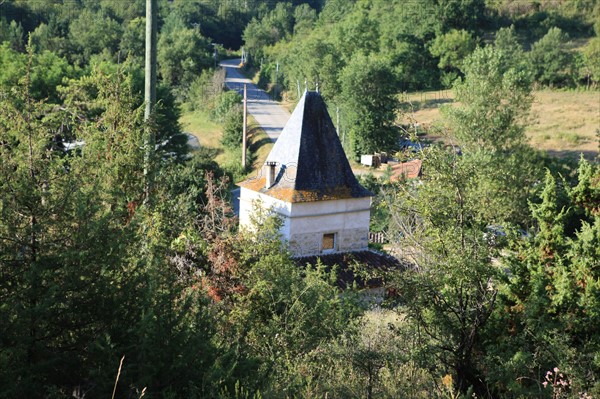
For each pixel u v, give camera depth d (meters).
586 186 12.02
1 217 6.81
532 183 39.00
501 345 9.58
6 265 6.73
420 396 8.62
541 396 8.38
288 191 27.03
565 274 9.66
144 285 7.14
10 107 7.87
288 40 133.38
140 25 104.88
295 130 27.81
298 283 12.33
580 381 8.38
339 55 93.38
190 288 9.82
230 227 15.80
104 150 12.55
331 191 27.45
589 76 92.12
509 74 49.78
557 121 76.38
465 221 9.85
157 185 12.77
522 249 10.73
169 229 12.06
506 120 48.62
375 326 11.97
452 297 9.57
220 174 52.25
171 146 47.47
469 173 9.93
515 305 10.25
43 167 7.55
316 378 9.20
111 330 6.75
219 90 91.31
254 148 67.31
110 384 6.30
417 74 98.88
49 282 6.55
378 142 66.38
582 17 123.94
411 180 10.78
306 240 27.19
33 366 6.28
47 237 6.94
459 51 99.44
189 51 103.06
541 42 95.88
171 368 6.60
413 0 114.38
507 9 128.12
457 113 49.16
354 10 134.12
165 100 53.50
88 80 14.67
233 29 156.75
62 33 99.31
